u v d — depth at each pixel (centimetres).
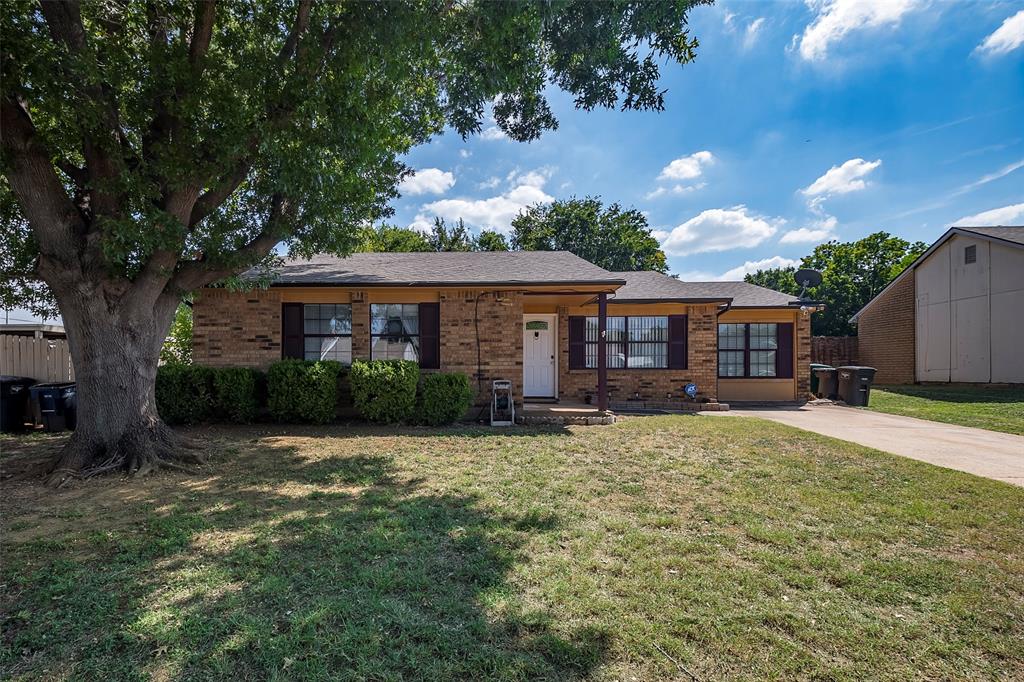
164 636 250
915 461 642
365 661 233
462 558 352
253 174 708
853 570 337
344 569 331
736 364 1444
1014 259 1484
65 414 923
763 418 1074
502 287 1022
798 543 385
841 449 712
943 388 1653
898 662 238
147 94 555
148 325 644
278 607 282
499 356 1046
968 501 484
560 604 288
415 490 523
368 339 1049
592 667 231
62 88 484
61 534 398
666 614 277
